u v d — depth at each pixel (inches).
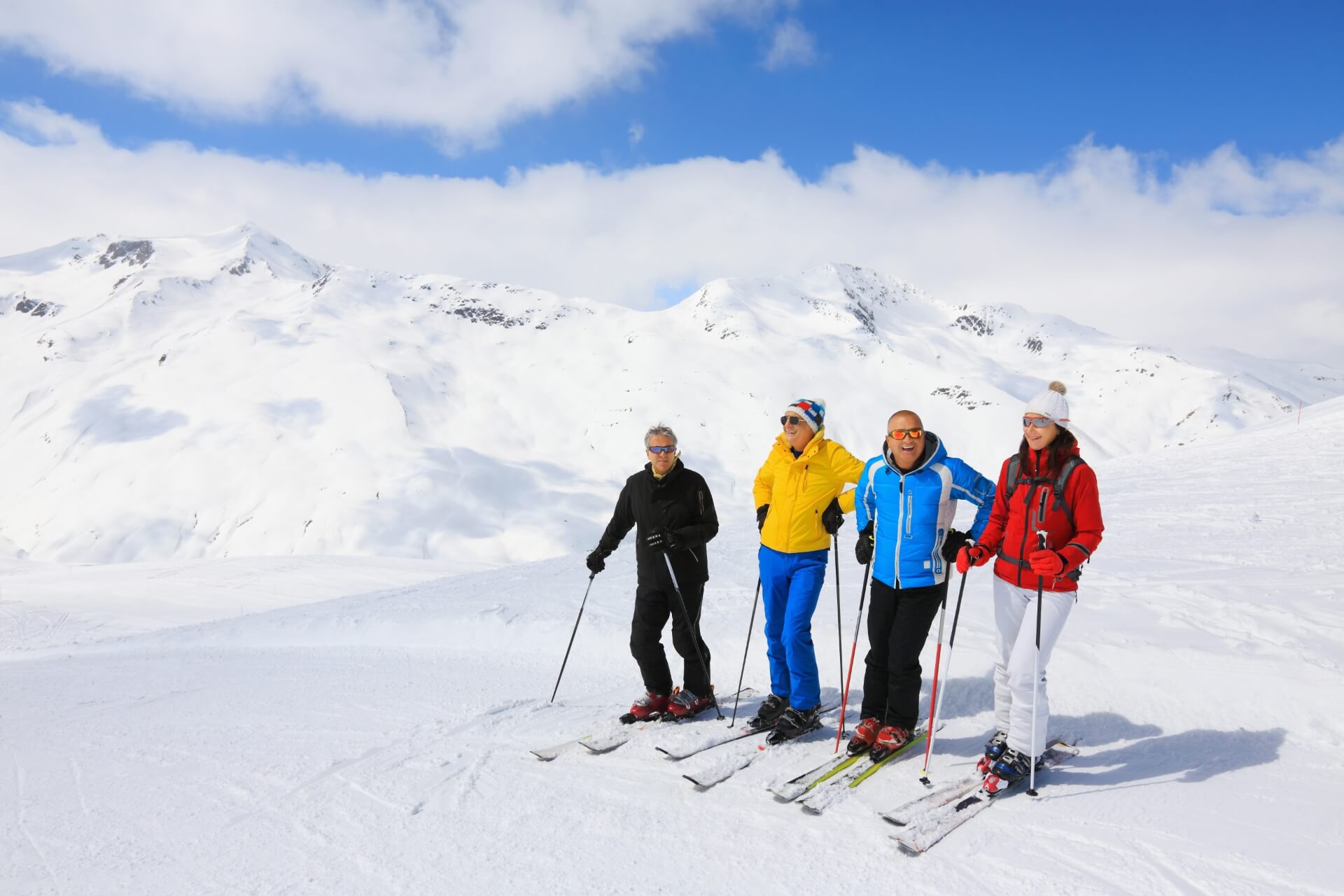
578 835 125.7
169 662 314.2
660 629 182.9
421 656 276.4
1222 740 143.5
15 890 118.3
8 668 345.1
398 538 5423.2
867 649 213.9
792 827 123.9
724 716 182.2
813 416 161.0
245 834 133.6
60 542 5846.5
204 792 154.1
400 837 128.8
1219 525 367.2
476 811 137.3
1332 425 850.8
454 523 5610.2
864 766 144.7
